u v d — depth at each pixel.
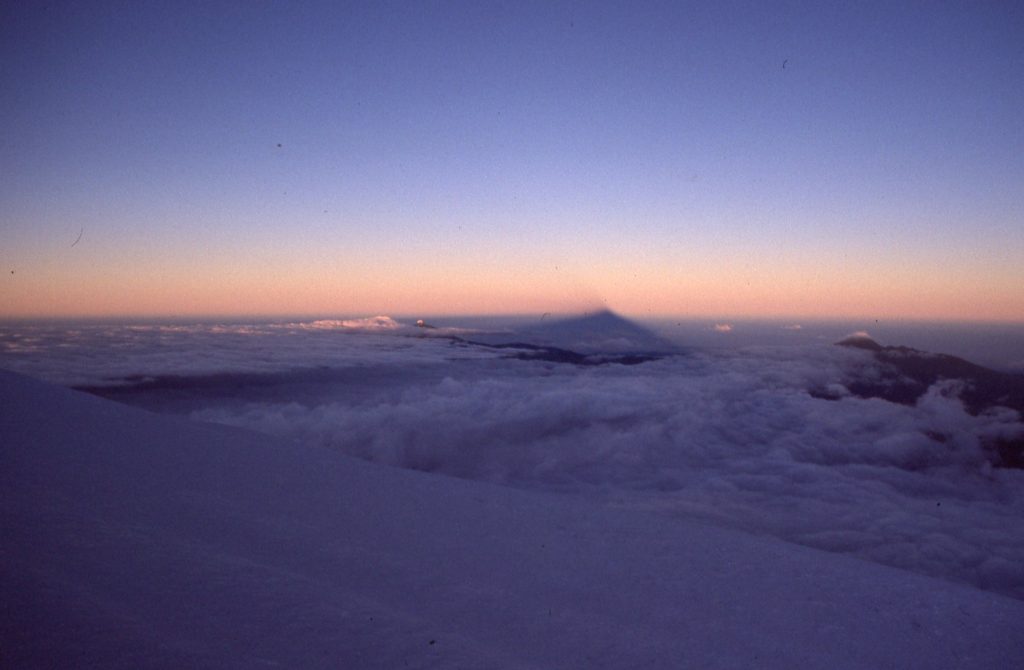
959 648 3.14
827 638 3.08
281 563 3.21
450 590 3.12
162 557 3.04
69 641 2.09
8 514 3.34
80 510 3.62
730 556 4.32
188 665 2.03
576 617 2.97
